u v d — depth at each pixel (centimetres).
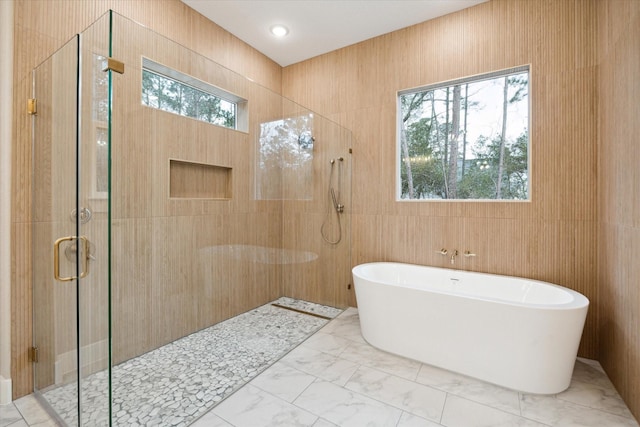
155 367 207
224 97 254
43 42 182
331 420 162
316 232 324
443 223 280
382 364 220
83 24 197
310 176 322
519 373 187
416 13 273
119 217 188
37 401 177
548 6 236
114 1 211
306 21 283
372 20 283
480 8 260
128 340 192
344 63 329
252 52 328
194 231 239
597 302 221
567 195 231
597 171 221
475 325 200
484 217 262
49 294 170
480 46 261
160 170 212
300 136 316
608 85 201
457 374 207
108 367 139
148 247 205
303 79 356
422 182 299
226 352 237
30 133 181
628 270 173
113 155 181
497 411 170
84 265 145
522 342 185
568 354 181
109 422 137
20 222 179
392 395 184
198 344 239
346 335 269
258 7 262
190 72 224
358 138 321
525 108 255
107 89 146
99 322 140
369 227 317
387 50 304
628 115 172
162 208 215
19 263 179
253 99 278
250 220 285
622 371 179
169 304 221
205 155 243
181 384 194
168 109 212
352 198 326
